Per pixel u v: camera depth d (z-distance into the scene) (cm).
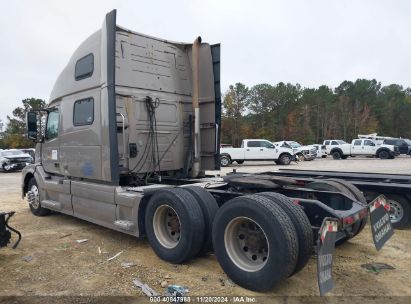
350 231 539
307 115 7094
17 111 5866
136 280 459
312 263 506
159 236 530
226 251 445
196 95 725
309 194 562
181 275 473
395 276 466
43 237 668
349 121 7594
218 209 493
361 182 738
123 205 575
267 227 399
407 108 8475
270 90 6975
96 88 636
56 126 778
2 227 541
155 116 689
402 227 701
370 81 9062
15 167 2498
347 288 430
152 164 683
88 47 663
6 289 438
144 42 684
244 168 2419
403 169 2038
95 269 501
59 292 429
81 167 680
